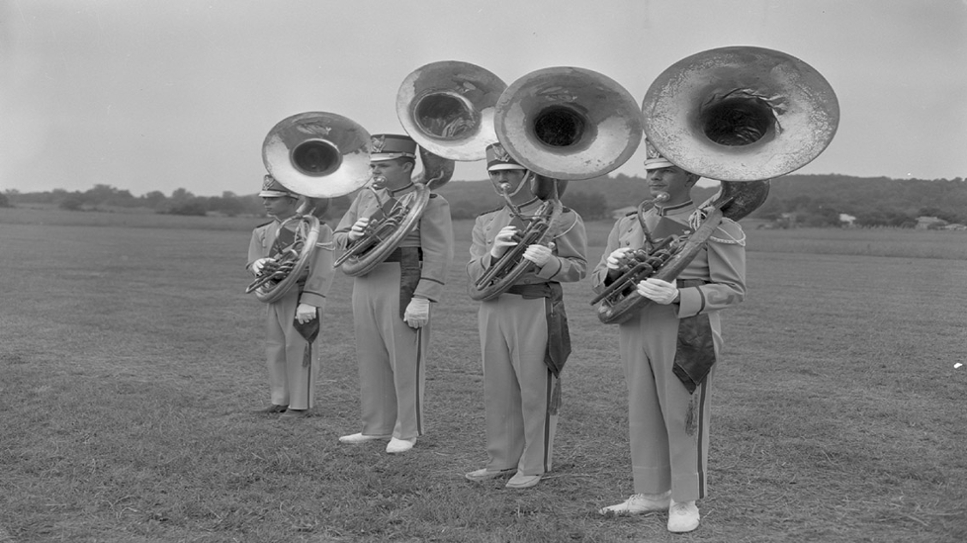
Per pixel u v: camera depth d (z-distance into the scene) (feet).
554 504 16.08
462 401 24.97
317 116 23.52
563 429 21.58
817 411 22.89
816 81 12.62
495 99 19.04
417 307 19.53
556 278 16.83
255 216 126.82
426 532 14.76
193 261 71.67
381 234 19.53
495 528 14.92
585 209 97.81
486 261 17.08
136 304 46.24
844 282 50.26
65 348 33.12
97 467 18.24
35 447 19.75
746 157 12.94
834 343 32.83
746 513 15.58
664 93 13.37
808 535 14.53
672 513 14.78
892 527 14.85
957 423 21.61
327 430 21.99
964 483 16.84
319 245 23.35
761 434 20.80
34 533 14.73
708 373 14.48
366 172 23.53
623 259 14.38
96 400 24.20
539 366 17.13
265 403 25.02
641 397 15.11
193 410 23.84
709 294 14.08
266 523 15.21
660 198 14.55
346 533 14.75
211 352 32.99
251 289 23.68
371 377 20.63
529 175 17.10
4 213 115.65
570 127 15.88
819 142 12.48
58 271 62.08
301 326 23.30
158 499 16.31
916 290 47.24
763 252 67.56
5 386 25.93
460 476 18.12
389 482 17.49
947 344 32.37
